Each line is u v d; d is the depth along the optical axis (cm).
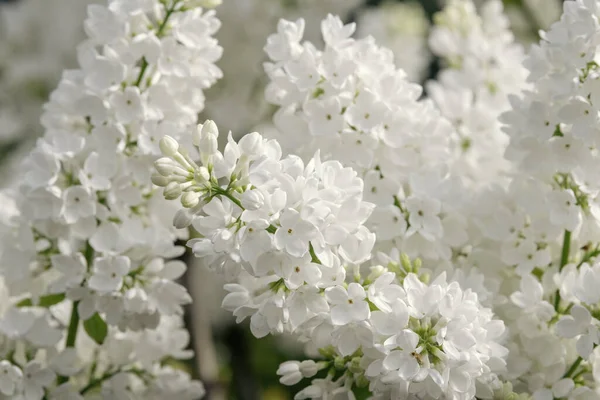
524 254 98
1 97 148
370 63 97
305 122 97
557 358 96
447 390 89
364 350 90
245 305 91
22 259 100
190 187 89
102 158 98
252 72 134
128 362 103
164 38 98
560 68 96
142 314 98
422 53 149
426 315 90
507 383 92
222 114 130
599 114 93
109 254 98
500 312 97
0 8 156
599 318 93
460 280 95
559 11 135
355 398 94
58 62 148
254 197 88
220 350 143
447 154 99
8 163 145
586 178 96
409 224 98
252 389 141
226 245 88
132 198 99
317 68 97
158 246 99
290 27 98
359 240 91
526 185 99
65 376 100
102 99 98
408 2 157
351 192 90
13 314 100
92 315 100
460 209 98
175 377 104
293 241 88
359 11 157
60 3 150
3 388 98
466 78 109
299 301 90
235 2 132
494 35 113
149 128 98
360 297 89
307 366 94
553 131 96
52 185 97
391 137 97
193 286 121
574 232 97
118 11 98
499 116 98
